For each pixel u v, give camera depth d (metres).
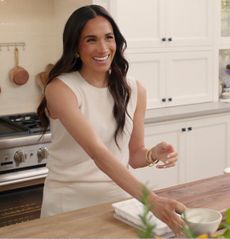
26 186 2.69
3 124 2.95
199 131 3.40
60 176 1.88
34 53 3.32
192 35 3.54
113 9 3.05
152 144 3.14
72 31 1.77
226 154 3.60
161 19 3.33
